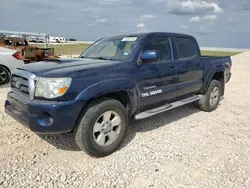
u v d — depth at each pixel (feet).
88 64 11.88
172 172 10.41
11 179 9.47
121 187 9.32
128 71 12.44
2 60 25.95
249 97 25.21
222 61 20.39
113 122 11.84
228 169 10.71
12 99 11.78
